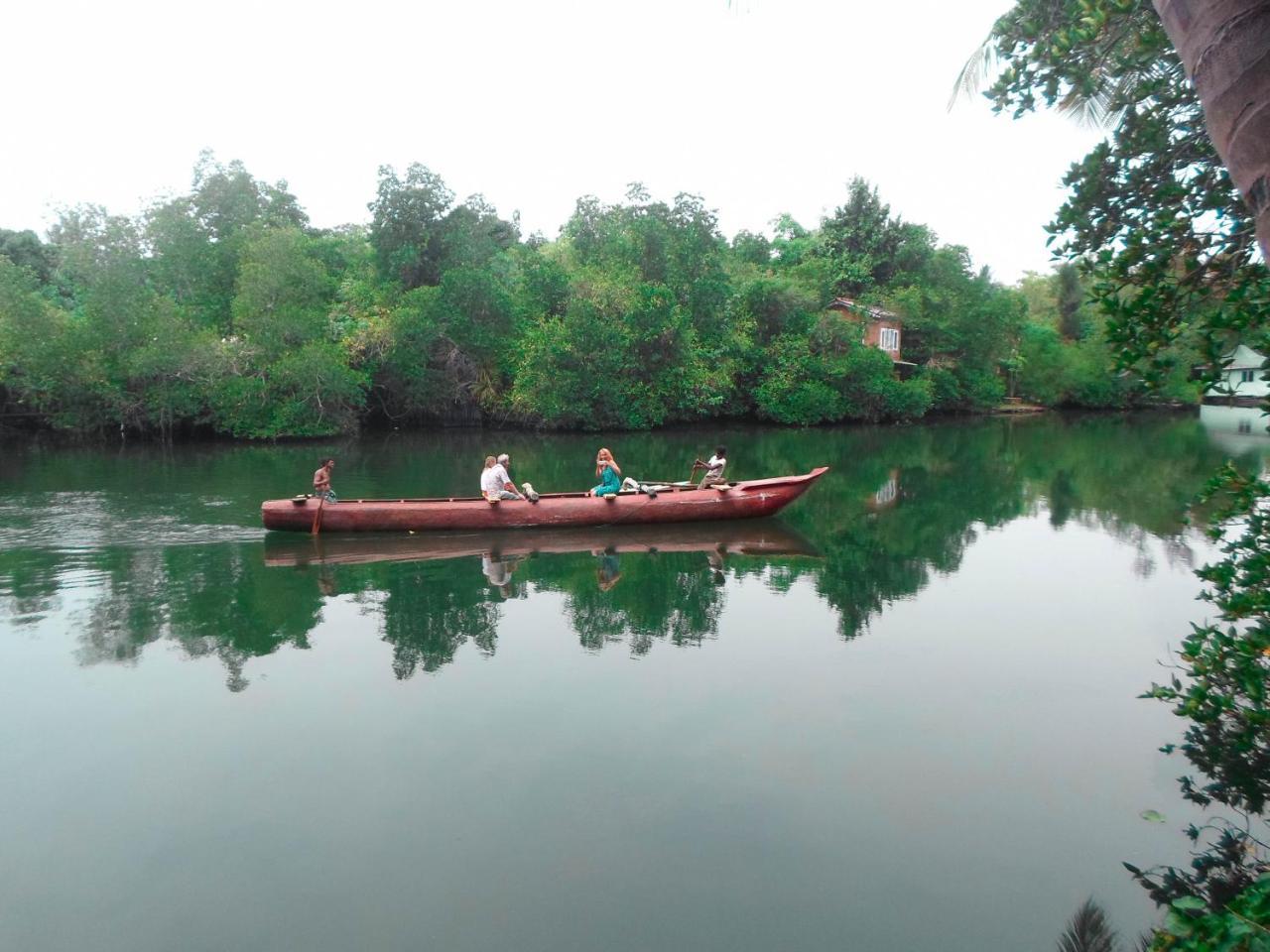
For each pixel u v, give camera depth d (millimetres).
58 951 3621
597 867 4141
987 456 22844
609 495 12539
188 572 9812
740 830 4453
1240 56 1749
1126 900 3916
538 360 30500
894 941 3639
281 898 3930
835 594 8883
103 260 25844
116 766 5125
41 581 9336
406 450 24438
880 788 4867
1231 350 4789
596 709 5906
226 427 27031
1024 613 8180
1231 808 4680
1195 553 10758
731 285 35812
